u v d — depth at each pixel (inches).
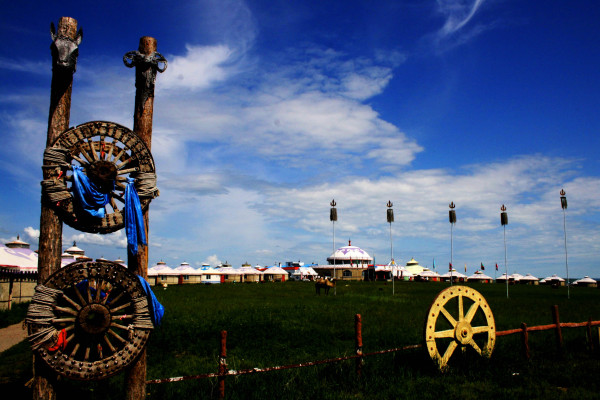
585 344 546.3
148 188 342.6
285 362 478.6
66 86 329.7
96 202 324.2
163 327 709.9
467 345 475.2
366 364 463.2
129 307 348.8
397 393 379.6
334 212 1795.0
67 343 313.3
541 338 604.4
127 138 338.3
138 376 330.3
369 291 2034.9
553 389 386.0
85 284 354.6
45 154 314.3
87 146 331.9
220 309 1031.0
